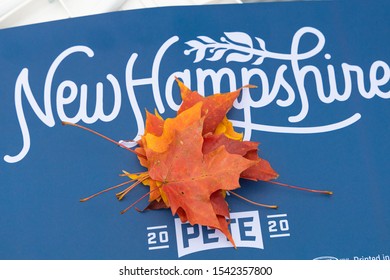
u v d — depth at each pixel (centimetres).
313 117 105
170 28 107
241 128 104
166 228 98
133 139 102
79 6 114
